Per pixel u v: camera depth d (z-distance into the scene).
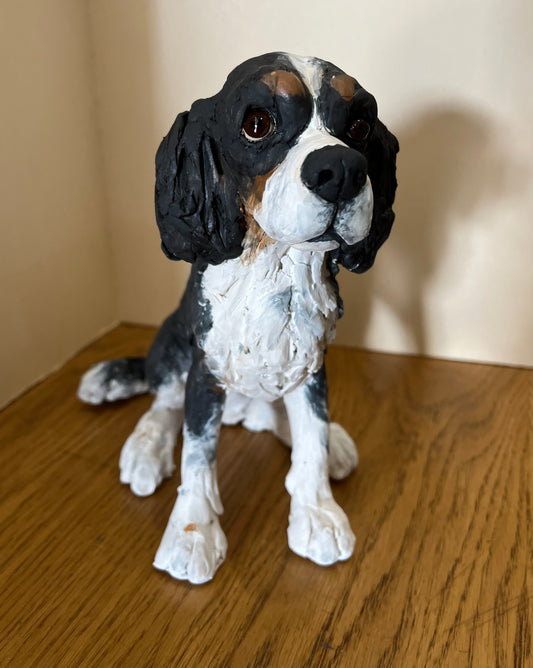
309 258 0.54
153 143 0.95
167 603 0.59
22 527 0.67
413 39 0.82
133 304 1.07
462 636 0.56
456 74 0.83
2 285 0.83
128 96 0.93
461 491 0.73
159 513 0.70
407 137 0.87
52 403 0.88
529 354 0.97
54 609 0.58
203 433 0.63
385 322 1.00
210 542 0.62
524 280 0.92
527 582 0.61
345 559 0.64
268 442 0.81
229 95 0.48
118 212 1.01
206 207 0.52
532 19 0.78
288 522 0.68
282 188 0.45
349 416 0.85
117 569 0.63
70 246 0.94
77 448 0.79
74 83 0.89
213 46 0.87
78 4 0.87
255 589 0.61
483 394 0.91
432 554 0.65
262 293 0.55
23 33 0.79
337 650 0.55
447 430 0.83
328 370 0.96
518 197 0.88
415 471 0.76
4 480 0.73
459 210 0.90
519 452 0.79
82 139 0.93
